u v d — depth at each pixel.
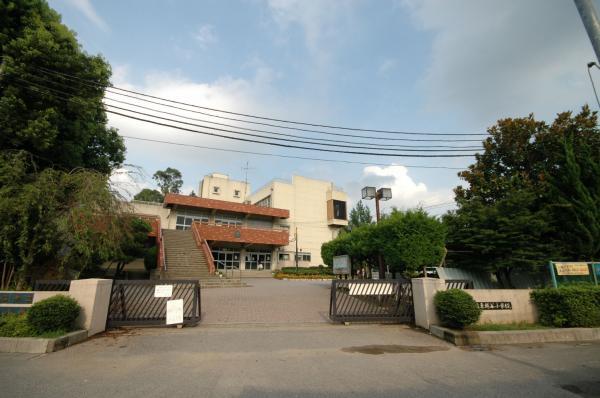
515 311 8.27
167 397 3.80
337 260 17.09
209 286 17.50
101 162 13.84
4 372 4.68
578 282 9.20
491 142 16.78
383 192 17.38
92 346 6.22
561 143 13.24
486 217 12.38
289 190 36.78
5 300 6.99
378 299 9.12
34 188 7.73
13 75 8.98
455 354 5.89
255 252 32.00
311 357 5.57
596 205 11.81
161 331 7.54
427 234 10.83
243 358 5.48
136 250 16.44
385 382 4.36
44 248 7.91
